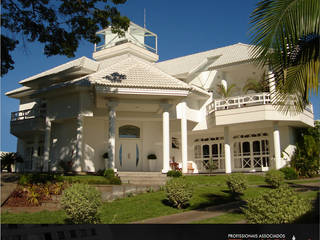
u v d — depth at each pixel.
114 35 27.77
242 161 24.58
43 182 13.48
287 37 7.52
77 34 15.05
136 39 28.02
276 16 7.48
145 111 22.34
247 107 21.70
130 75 19.66
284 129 23.11
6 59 14.01
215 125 23.00
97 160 22.59
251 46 8.08
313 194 12.63
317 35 7.95
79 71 23.17
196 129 24.97
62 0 14.40
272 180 16.67
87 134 22.53
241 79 25.06
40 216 10.01
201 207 12.05
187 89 19.00
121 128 24.11
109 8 14.65
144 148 24.09
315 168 22.11
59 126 23.55
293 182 18.05
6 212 10.36
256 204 6.53
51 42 15.08
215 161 25.69
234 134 25.27
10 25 13.97
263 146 23.84
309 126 23.89
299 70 8.20
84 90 20.97
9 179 14.12
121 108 21.03
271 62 8.17
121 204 12.23
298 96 8.48
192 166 26.53
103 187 14.39
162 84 19.25
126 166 23.58
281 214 6.16
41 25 14.71
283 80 8.20
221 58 24.70
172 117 22.39
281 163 21.89
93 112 21.48
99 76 20.52
